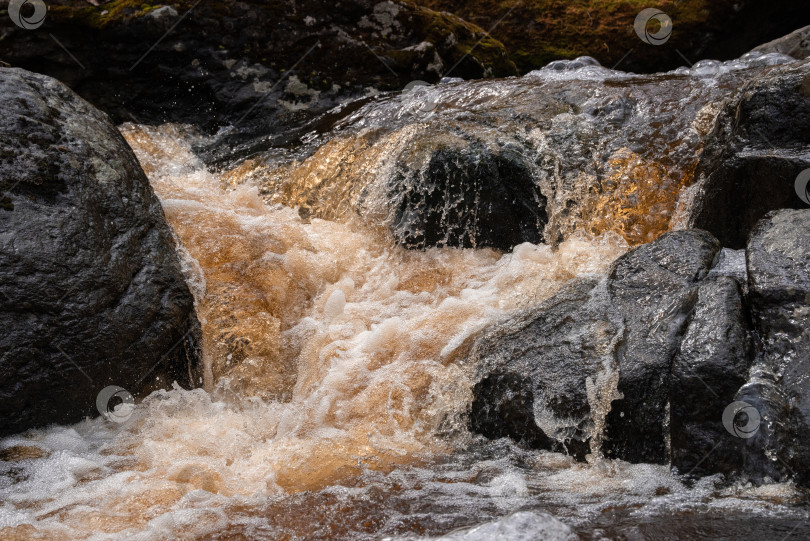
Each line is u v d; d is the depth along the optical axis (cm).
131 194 329
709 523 204
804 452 222
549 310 311
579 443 269
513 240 400
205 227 394
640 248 308
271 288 371
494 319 337
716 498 224
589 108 453
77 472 262
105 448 282
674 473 243
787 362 238
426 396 311
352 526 221
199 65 552
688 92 452
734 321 252
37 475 259
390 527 219
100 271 302
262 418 310
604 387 266
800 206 320
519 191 399
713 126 398
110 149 334
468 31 616
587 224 399
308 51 565
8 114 308
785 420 228
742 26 755
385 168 420
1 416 281
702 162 386
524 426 282
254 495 245
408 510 230
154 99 556
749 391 234
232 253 382
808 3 749
